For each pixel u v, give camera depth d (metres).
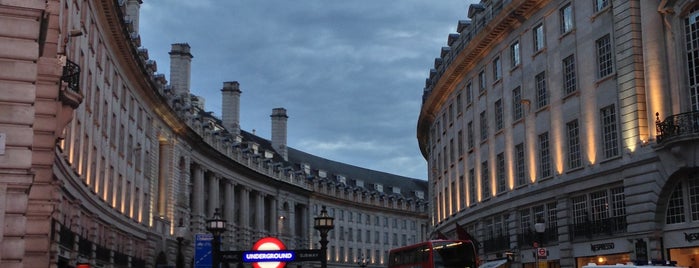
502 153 46.38
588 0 37.19
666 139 30.89
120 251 51.62
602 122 36.03
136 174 55.78
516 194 43.59
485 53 49.41
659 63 32.56
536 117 41.72
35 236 21.69
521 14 43.00
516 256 40.91
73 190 38.19
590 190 36.72
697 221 30.70
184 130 69.00
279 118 110.69
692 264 31.27
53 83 21.11
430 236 69.44
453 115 57.53
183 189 70.38
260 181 95.81
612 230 34.84
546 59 40.84
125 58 50.31
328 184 114.94
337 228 114.44
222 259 19.39
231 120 93.44
